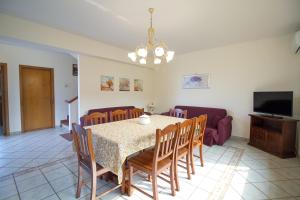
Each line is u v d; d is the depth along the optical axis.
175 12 2.32
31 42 2.68
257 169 2.45
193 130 2.17
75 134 1.75
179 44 3.89
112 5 2.15
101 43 3.73
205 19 2.54
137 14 2.39
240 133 3.87
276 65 3.33
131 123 2.47
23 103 4.35
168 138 1.71
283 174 2.31
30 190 1.91
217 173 2.34
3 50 3.94
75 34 3.21
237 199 1.79
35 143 3.54
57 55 5.00
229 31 3.06
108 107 4.22
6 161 2.67
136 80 5.06
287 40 3.19
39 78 4.67
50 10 2.28
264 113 3.33
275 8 2.21
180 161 2.55
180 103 4.98
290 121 2.83
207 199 1.79
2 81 3.97
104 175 2.09
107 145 1.69
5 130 4.07
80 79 3.67
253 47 3.61
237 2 2.06
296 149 3.03
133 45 3.96
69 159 2.76
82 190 1.92
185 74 4.82
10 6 2.16
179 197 1.82
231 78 3.95
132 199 1.77
